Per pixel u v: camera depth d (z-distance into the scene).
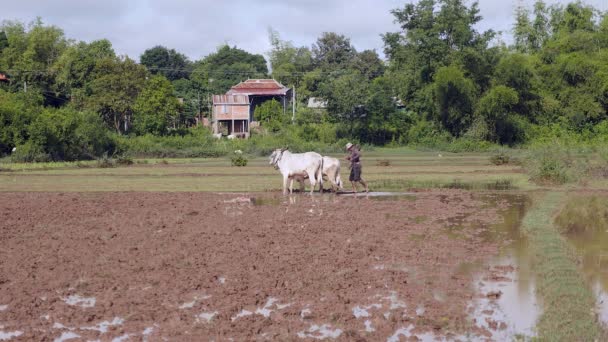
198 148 55.78
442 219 18.64
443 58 60.69
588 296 10.25
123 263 13.16
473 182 29.16
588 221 18.28
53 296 10.90
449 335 8.85
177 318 9.59
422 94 61.28
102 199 23.70
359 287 11.21
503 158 40.53
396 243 15.04
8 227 17.56
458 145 56.62
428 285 11.34
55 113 50.44
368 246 14.60
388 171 35.50
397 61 64.25
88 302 10.55
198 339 8.76
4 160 45.94
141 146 54.38
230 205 21.86
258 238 15.68
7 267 12.88
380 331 8.98
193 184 29.39
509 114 59.28
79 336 8.98
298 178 24.95
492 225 17.59
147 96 60.91
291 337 8.75
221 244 14.94
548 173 28.11
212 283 11.51
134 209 20.95
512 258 13.40
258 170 37.44
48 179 32.75
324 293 10.85
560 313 9.38
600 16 67.19
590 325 8.84
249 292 10.90
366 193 25.05
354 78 63.88
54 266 12.95
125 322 9.49
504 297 10.56
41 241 15.59
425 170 36.09
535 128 58.78
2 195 25.27
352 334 8.84
